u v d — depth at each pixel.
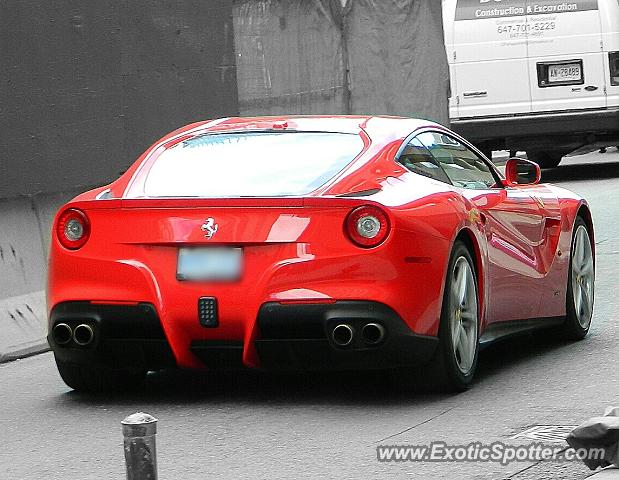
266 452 7.97
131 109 15.93
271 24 20.77
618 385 9.59
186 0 17.30
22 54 13.98
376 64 23.94
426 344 9.03
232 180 9.38
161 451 8.09
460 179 10.25
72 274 9.22
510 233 10.49
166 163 9.72
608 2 26.00
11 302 12.49
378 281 8.79
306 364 9.05
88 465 7.86
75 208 9.26
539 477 7.22
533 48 26.20
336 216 8.85
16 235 13.10
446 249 9.20
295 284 8.84
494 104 26.36
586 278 11.93
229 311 8.90
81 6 15.10
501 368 10.48
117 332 9.14
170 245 9.02
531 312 10.85
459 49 26.39
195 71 17.42
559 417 8.62
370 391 9.66
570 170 30.25
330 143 9.70
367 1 23.72
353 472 7.43
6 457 8.16
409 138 9.91
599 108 26.06
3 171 13.38
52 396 10.02
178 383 10.23
